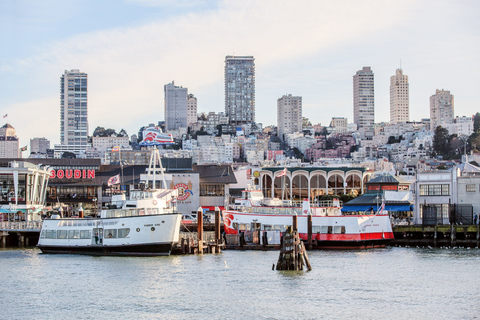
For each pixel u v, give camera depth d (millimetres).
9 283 88625
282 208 126812
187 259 107688
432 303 76875
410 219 150500
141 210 113188
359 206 155875
